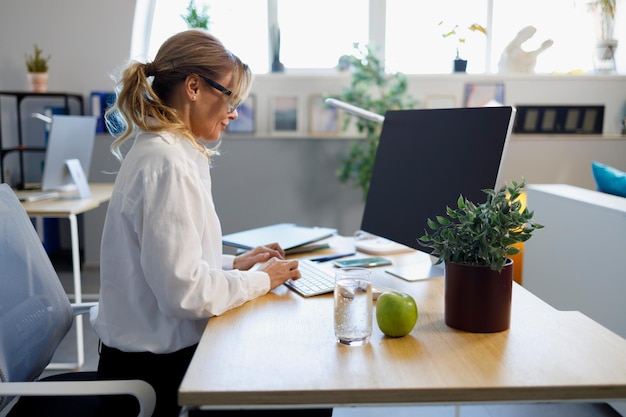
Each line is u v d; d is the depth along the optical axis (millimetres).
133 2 4629
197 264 1222
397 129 1729
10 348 1281
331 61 4945
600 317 2430
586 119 4668
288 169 4664
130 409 1310
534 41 4855
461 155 1441
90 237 4660
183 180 1249
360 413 2365
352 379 910
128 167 1294
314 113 4723
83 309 1571
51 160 3195
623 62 4793
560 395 881
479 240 1093
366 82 4332
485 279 1090
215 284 1246
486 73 4777
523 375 917
